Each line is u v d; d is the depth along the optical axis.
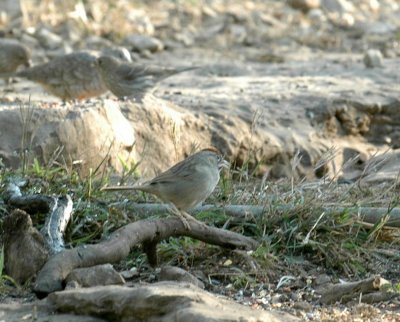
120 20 25.41
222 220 11.33
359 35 26.77
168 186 10.57
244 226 11.34
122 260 10.70
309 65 22.53
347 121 18.09
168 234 10.63
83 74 18.20
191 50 24.23
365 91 19.12
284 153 16.62
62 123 13.63
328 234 11.19
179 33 25.41
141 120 15.32
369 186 13.09
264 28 26.61
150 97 16.66
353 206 11.60
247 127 16.61
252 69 21.83
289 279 10.52
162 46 23.98
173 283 9.42
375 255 11.12
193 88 19.23
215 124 16.38
